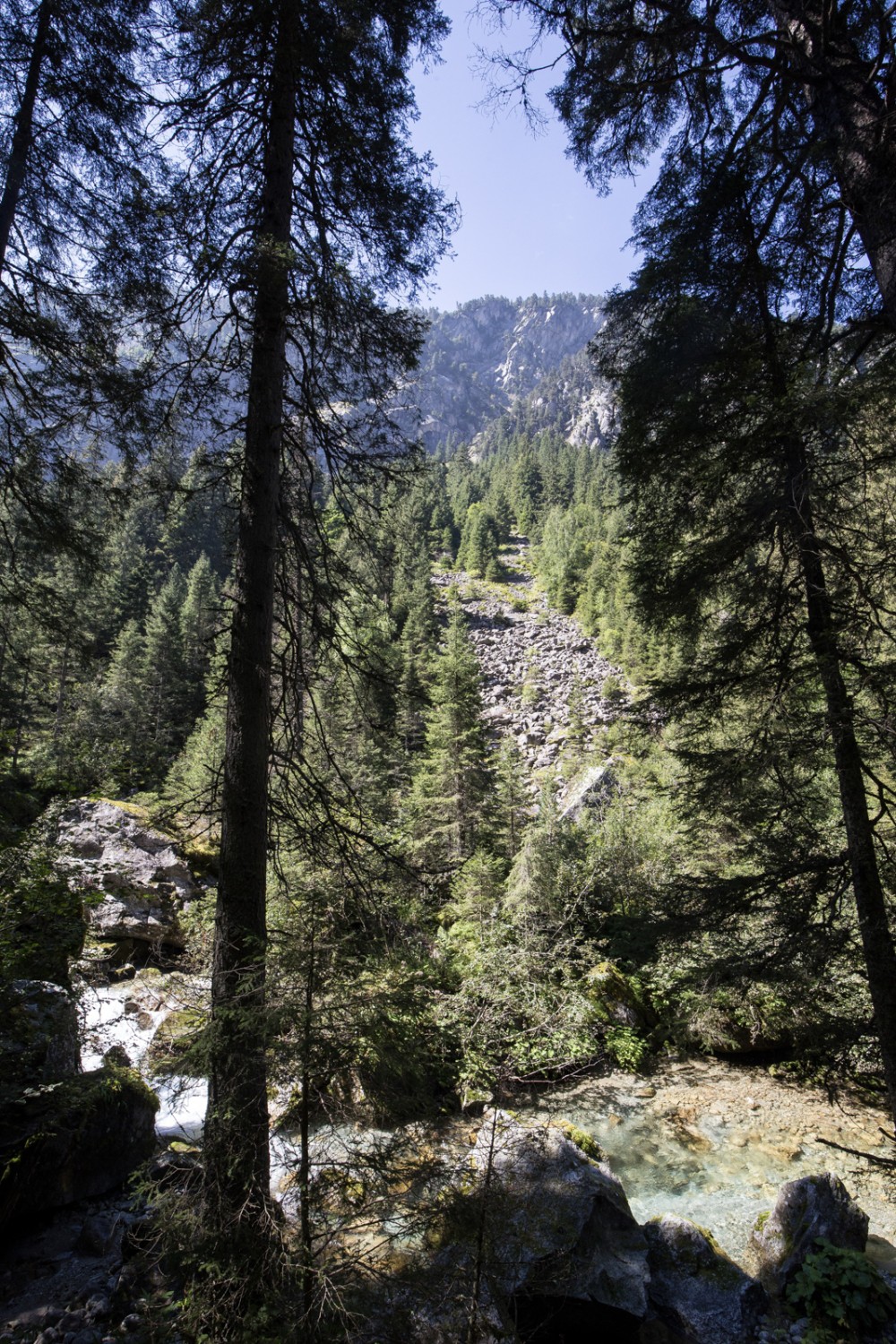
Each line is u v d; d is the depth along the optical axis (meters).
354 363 6.12
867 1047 5.35
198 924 11.63
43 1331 4.33
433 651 44.19
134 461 5.99
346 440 6.13
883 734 4.88
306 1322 3.26
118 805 15.51
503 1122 6.14
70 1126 5.81
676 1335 5.34
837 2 4.92
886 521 5.21
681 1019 7.11
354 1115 3.46
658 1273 5.82
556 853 15.27
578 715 40.09
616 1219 6.05
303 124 6.05
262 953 4.34
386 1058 3.41
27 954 6.30
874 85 4.63
